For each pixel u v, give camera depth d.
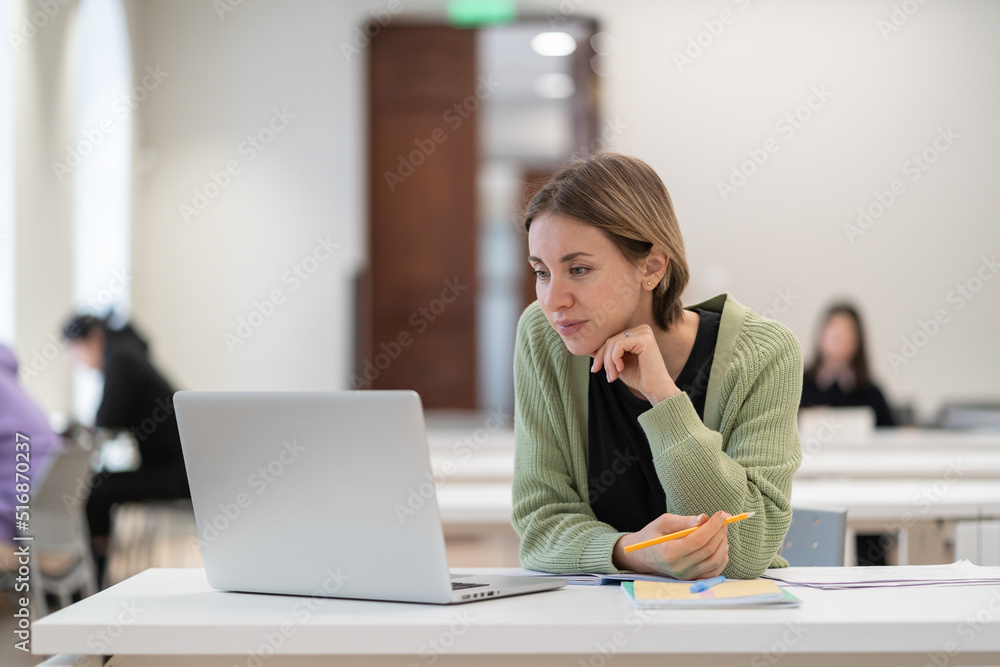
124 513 4.67
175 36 6.59
